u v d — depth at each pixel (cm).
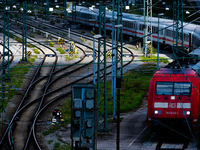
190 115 7019
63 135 7612
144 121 8394
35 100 10125
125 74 13225
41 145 7081
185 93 7006
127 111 9294
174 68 7619
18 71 13350
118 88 6303
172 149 6731
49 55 14338
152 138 7325
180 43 16638
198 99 7044
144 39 16325
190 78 7006
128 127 8019
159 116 7081
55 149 6844
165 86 7044
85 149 5334
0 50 17062
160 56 16250
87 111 5353
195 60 9462
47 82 12031
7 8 12975
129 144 7038
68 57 15938
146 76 12769
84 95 5400
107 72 13688
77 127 5362
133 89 11312
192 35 15688
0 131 7850
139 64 14912
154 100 7088
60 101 10131
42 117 8800
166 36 17412
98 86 7450
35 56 15912
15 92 10794
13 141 6981
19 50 17288
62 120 8431
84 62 15200
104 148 6831
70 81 12306
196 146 6850
